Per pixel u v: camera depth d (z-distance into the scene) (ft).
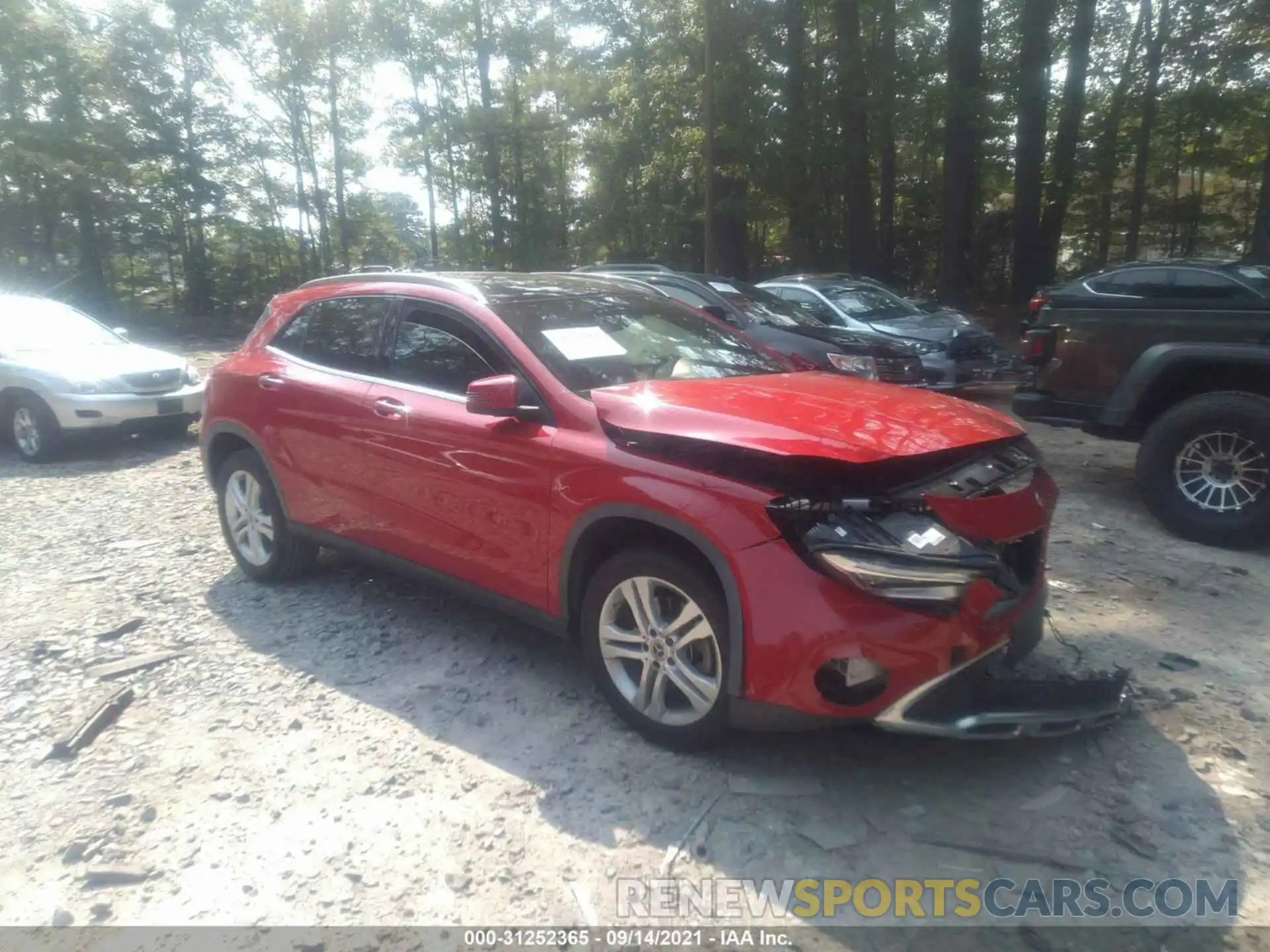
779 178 67.97
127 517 22.47
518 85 118.83
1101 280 22.34
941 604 9.62
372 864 9.51
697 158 73.05
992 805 10.30
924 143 83.46
